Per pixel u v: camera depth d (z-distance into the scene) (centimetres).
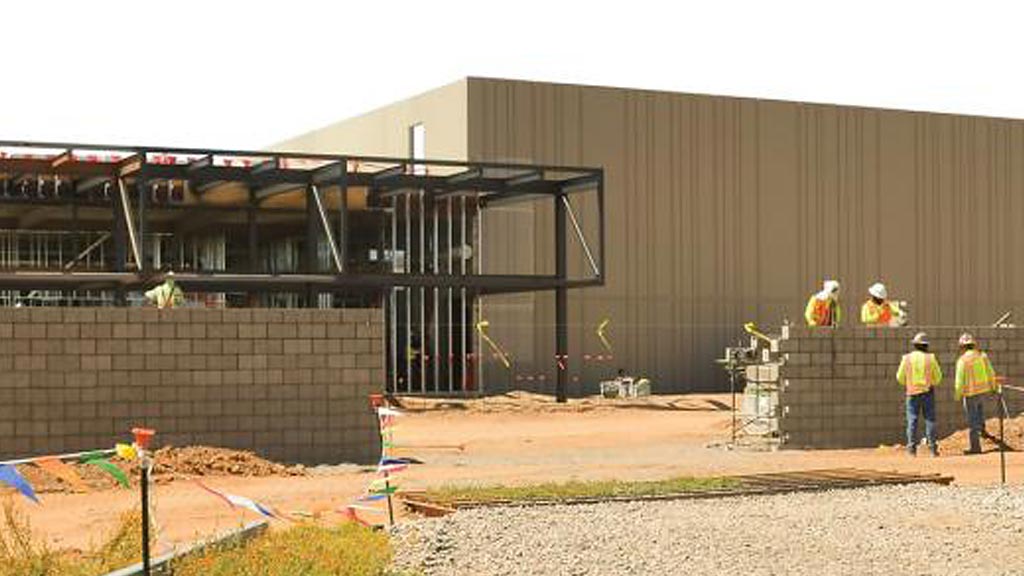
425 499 1867
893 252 5775
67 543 1570
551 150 5025
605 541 1498
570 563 1371
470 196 4666
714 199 5356
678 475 2284
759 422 2934
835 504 1847
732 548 1464
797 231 5541
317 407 2489
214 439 2428
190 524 1719
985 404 3144
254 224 4438
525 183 4241
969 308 5956
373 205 4553
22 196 4181
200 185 4288
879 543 1505
